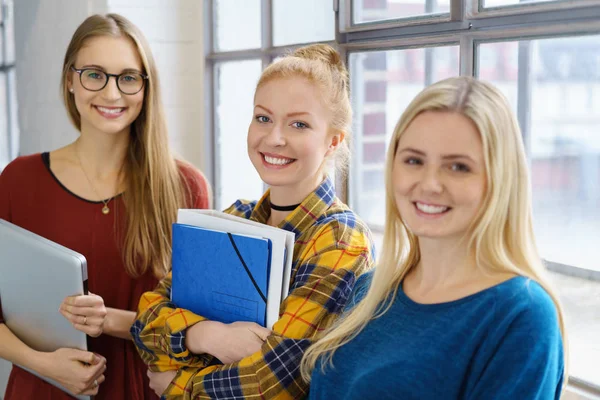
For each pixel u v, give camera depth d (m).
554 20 1.43
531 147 1.69
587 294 1.54
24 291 1.55
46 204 1.66
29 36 4.19
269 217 1.40
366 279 1.18
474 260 0.96
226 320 1.26
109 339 1.62
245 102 2.81
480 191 0.92
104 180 1.67
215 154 3.04
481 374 0.90
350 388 1.00
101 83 1.57
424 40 1.78
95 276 1.64
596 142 1.58
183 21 2.91
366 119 2.22
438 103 0.95
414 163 0.97
